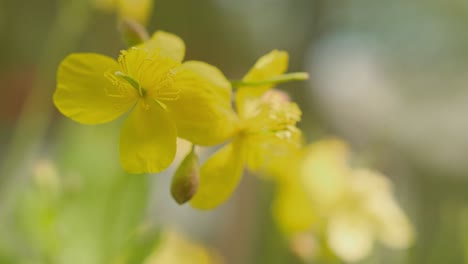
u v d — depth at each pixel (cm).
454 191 53
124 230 21
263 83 19
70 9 33
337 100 55
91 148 22
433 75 58
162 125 18
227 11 48
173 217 43
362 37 58
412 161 54
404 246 26
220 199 19
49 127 36
